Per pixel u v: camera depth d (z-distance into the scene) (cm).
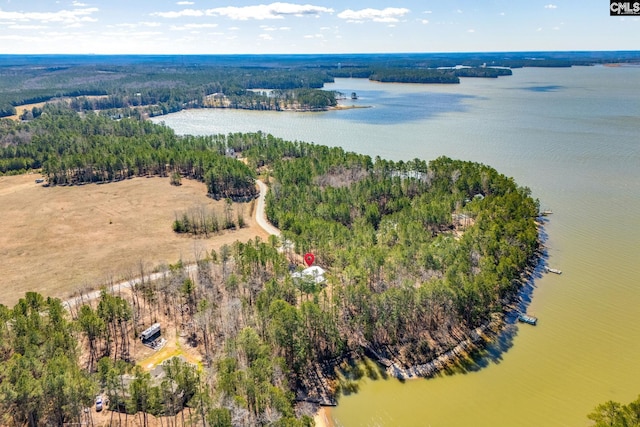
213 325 7494
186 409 5844
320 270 8969
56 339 6325
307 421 5450
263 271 9050
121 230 12194
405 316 7556
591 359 7200
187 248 11025
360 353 7312
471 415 6175
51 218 13038
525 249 9744
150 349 7150
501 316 8244
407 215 11131
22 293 8894
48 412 5491
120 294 8719
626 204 13562
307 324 7138
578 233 11612
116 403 5750
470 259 8825
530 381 6762
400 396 6512
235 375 5650
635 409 5150
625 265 10006
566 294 8938
